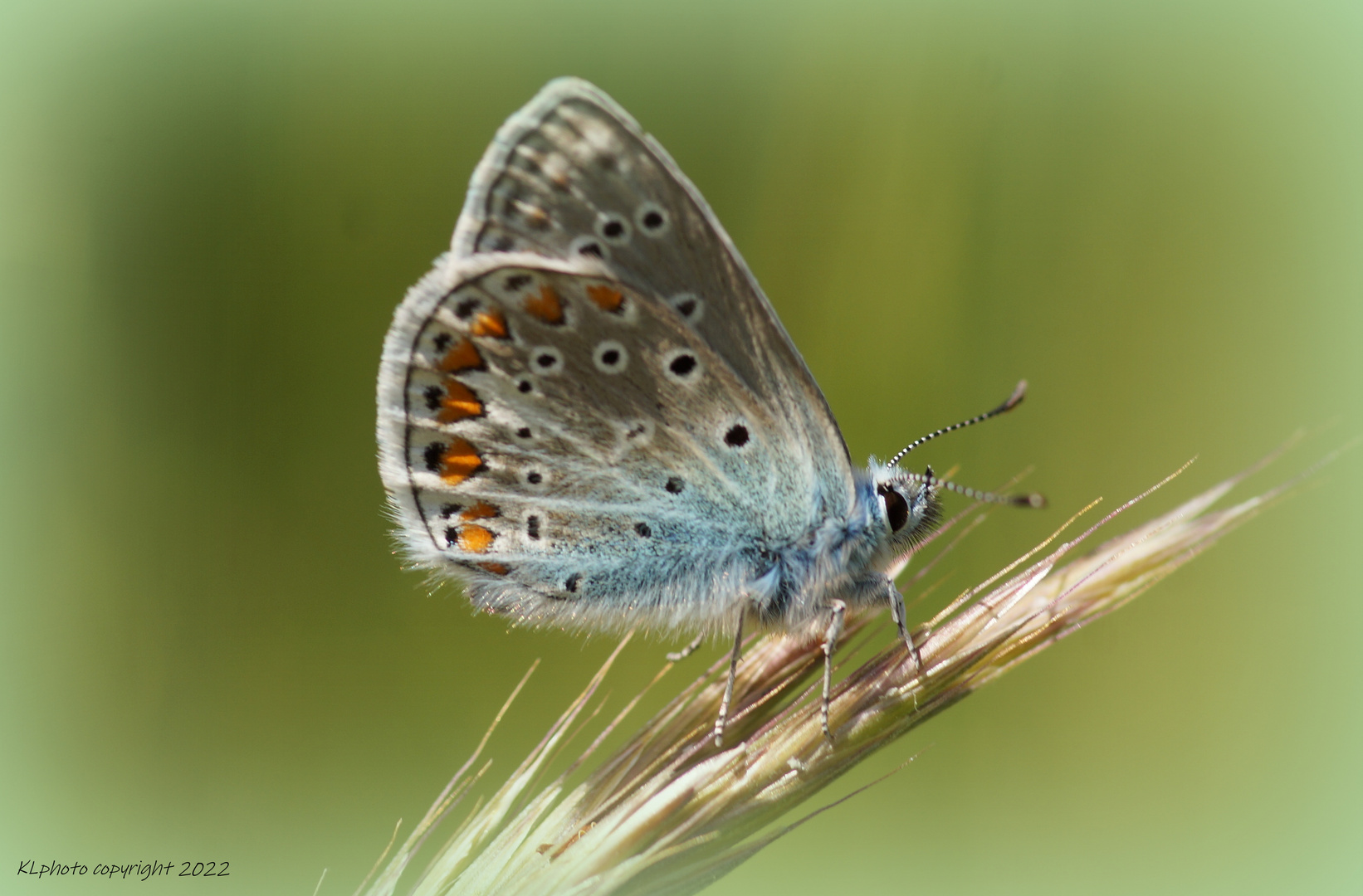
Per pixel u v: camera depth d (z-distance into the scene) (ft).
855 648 0.71
